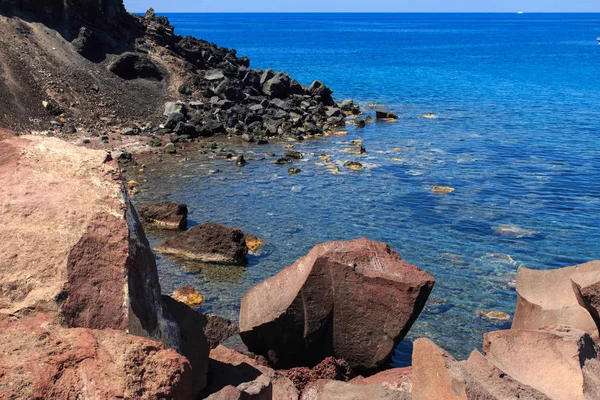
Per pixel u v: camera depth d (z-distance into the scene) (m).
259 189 32.41
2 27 49.06
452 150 42.06
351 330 14.40
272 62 110.31
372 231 26.25
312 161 38.81
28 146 10.25
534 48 158.12
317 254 14.70
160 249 23.62
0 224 8.88
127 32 58.62
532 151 41.72
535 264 22.91
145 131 45.72
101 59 53.19
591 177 35.03
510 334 11.91
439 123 52.50
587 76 91.62
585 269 14.83
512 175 35.50
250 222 27.27
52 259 8.57
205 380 10.59
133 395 7.07
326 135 47.78
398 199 30.78
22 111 42.44
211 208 29.20
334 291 14.41
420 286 13.98
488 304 19.64
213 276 21.67
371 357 14.33
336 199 30.72
